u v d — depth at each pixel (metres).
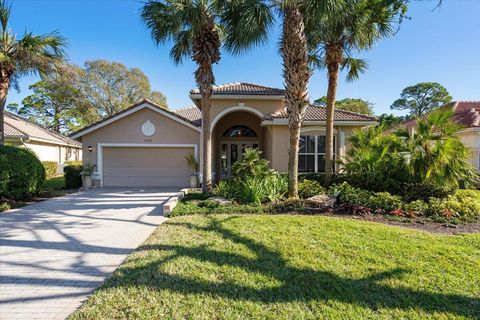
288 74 10.35
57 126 42.12
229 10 10.95
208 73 12.21
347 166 12.84
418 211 8.80
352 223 7.61
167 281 4.47
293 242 6.17
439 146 9.91
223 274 4.71
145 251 5.82
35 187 13.20
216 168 21.77
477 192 11.20
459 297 4.02
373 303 3.89
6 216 9.64
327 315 3.62
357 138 13.70
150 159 18.34
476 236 6.68
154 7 11.24
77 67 41.47
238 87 18.66
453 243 6.21
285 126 16.70
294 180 10.86
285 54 10.30
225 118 21.88
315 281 4.48
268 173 11.91
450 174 10.01
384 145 11.71
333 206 9.70
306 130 17.16
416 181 10.46
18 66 13.94
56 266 5.32
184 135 18.11
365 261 5.21
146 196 14.28
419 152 10.21
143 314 3.61
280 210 9.45
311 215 8.87
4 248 6.34
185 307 3.77
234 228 7.32
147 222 8.74
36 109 41.47
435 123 10.59
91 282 4.67
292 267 4.97
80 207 11.31
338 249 5.75
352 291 4.18
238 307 3.77
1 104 13.18
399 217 8.48
